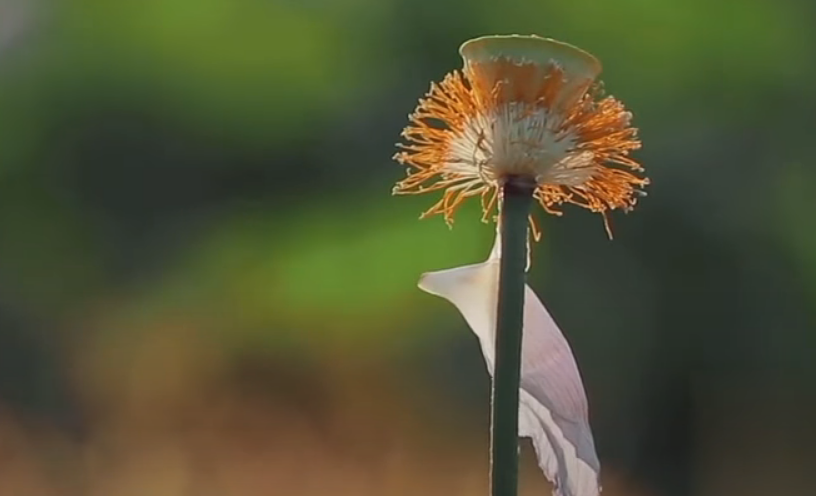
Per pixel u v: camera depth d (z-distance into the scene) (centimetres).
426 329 493
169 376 522
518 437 114
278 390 507
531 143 115
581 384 118
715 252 491
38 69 554
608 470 500
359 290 497
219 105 549
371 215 520
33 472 487
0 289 557
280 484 477
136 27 549
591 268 498
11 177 556
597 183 116
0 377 547
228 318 521
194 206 561
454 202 117
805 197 479
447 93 116
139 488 479
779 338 489
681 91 484
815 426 486
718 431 500
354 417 492
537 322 119
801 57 480
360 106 543
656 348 502
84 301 562
